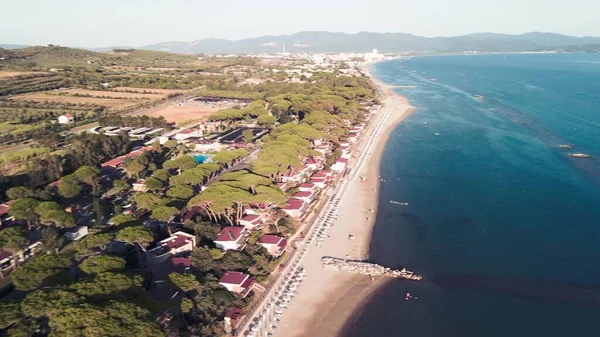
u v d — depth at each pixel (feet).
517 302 228.02
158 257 240.12
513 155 481.46
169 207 276.00
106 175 408.26
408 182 408.05
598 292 234.38
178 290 208.74
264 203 304.50
